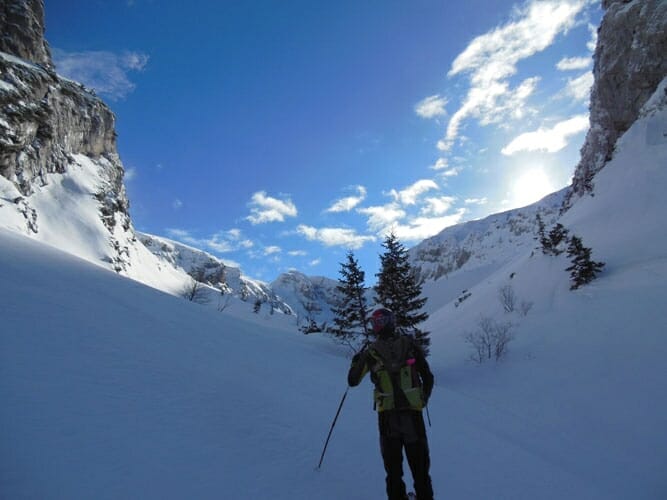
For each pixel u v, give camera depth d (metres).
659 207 36.44
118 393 3.75
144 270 102.81
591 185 53.38
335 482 3.62
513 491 5.03
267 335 16.62
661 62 56.06
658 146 45.22
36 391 3.21
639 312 23.62
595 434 15.23
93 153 103.50
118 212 109.75
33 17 79.94
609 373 19.73
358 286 28.88
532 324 29.81
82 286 8.16
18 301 5.33
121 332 5.81
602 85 64.56
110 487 2.40
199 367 5.63
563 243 40.25
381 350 3.45
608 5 65.25
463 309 48.53
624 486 10.41
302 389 7.20
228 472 3.08
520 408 19.27
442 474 5.00
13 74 69.75
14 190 63.09
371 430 5.85
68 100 91.00
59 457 2.50
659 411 15.45
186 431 3.49
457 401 14.38
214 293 106.88
